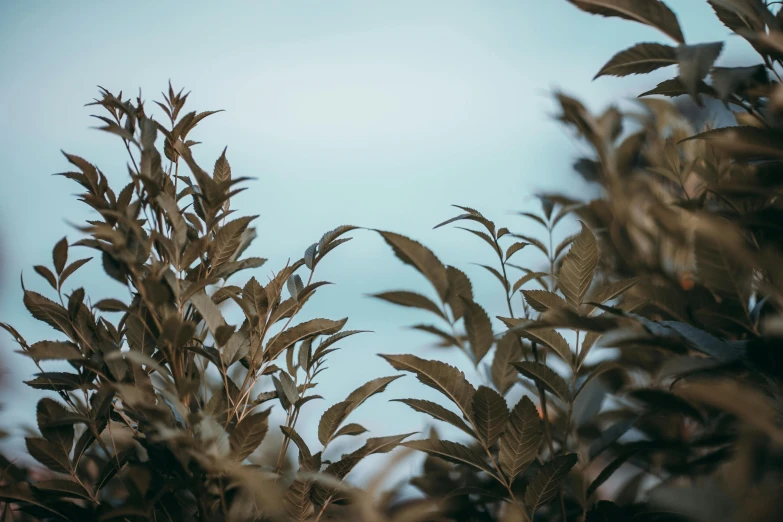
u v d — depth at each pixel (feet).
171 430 4.14
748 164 4.51
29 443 4.43
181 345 4.24
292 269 4.51
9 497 4.41
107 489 4.81
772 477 3.99
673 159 4.89
